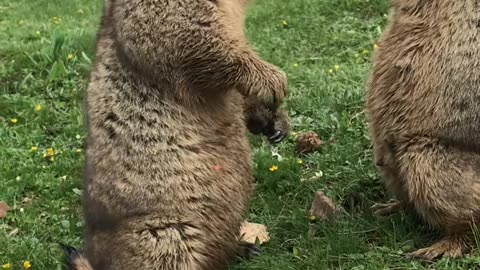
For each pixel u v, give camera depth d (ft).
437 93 3.21
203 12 3.15
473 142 3.17
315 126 4.68
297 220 3.68
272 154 4.36
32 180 4.39
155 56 3.16
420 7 3.30
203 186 3.21
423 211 3.31
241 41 3.25
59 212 4.09
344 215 3.63
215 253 3.29
